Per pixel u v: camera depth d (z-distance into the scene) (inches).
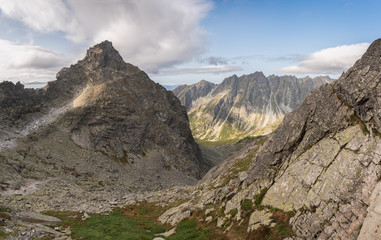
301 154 1334.9
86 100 6727.4
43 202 2317.9
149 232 1501.0
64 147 4945.9
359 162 953.5
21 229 1167.6
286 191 1216.2
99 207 2255.2
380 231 716.7
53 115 6200.8
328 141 1195.9
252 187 1488.7
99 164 4795.8
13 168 3331.7
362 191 872.3
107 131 5989.2
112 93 7135.8
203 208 1649.9
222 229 1290.6
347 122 1162.6
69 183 3489.2
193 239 1267.2
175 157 6628.9
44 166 3890.3
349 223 845.8
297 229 994.1
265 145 1734.7
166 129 7357.3
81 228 1434.5
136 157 5782.5
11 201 2153.1
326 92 1369.3
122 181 4340.6
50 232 1229.7
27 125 5393.7
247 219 1241.4
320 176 1086.4
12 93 6446.9
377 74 1098.1
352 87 1180.5
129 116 6766.7
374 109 1045.2
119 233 1403.8
